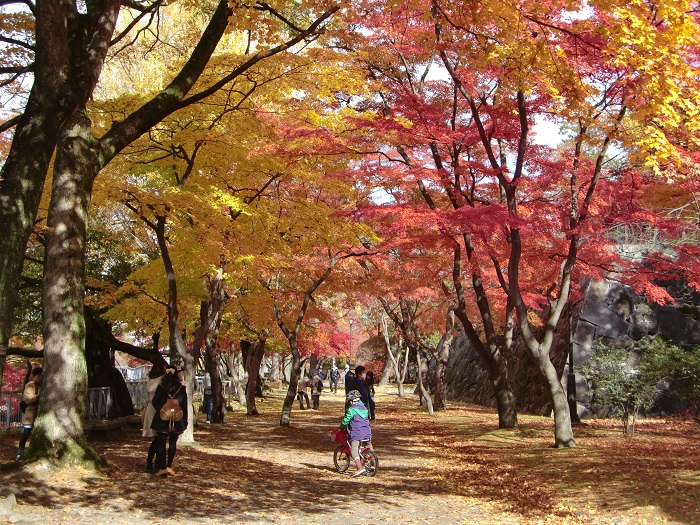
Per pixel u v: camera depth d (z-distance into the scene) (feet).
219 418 73.31
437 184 59.00
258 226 48.73
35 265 68.90
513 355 98.37
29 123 28.12
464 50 32.71
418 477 38.52
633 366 67.10
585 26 29.63
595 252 55.47
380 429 70.79
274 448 50.60
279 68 38.93
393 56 56.24
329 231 50.44
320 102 48.55
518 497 31.68
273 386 186.50
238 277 59.72
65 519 22.79
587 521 25.95
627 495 29.37
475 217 44.50
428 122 49.39
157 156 45.14
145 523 23.09
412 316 90.94
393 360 140.05
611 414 73.00
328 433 64.34
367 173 53.01
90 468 30.04
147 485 29.58
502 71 35.99
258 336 86.58
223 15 33.88
